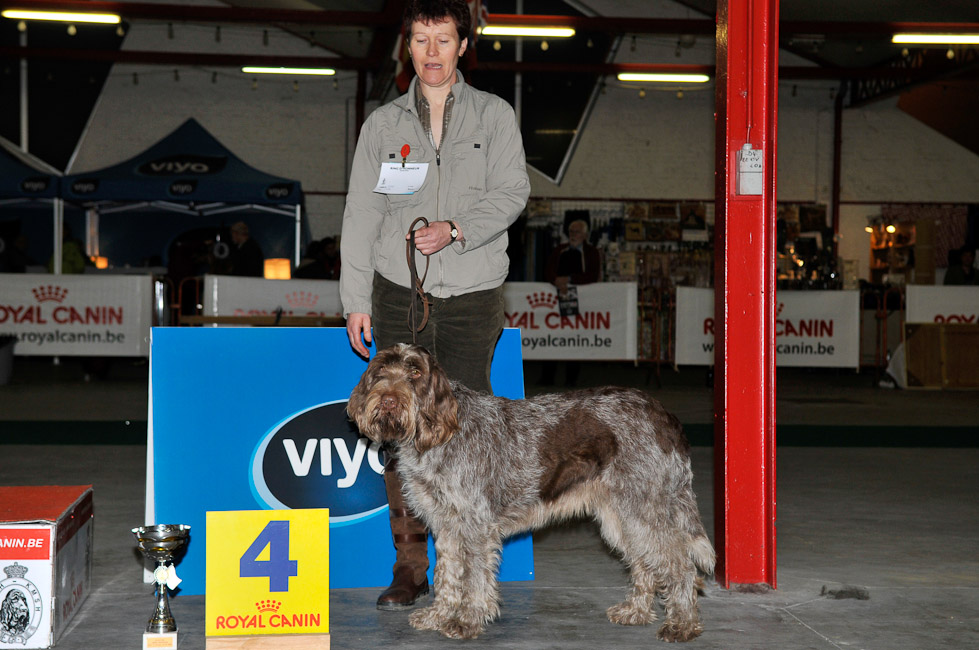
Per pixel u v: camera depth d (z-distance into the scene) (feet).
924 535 16.11
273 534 10.27
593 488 11.30
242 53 62.34
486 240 11.89
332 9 56.59
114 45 61.31
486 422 11.04
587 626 11.25
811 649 10.39
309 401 13.61
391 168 11.86
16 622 10.19
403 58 33.91
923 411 35.29
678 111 64.75
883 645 10.53
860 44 55.36
